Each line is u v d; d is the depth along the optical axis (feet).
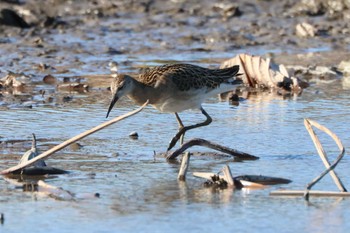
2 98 55.36
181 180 36.88
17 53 70.13
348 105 53.57
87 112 51.29
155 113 51.19
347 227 30.91
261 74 60.44
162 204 33.50
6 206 33.09
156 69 43.11
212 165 39.40
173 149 42.32
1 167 38.52
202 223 31.27
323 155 36.09
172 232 30.32
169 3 93.97
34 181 36.42
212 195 34.76
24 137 44.52
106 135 45.47
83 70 65.10
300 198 34.45
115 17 87.76
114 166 39.17
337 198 34.37
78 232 30.27
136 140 44.37
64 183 36.24
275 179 36.52
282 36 80.64
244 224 31.24
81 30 80.79
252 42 77.82
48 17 82.17
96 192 34.94
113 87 41.45
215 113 51.47
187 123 48.47
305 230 30.63
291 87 59.88
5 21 79.20
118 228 30.68
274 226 31.01
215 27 84.33
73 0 92.07
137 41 77.46
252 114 51.08
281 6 93.56
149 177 37.32
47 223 31.19
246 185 35.96
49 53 70.85
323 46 76.95
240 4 93.81
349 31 82.89
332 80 63.41
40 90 58.08
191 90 42.93
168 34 80.94
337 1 91.66
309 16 90.43
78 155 41.09
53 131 46.09
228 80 45.24
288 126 47.60
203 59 70.03
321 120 49.06
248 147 42.91
